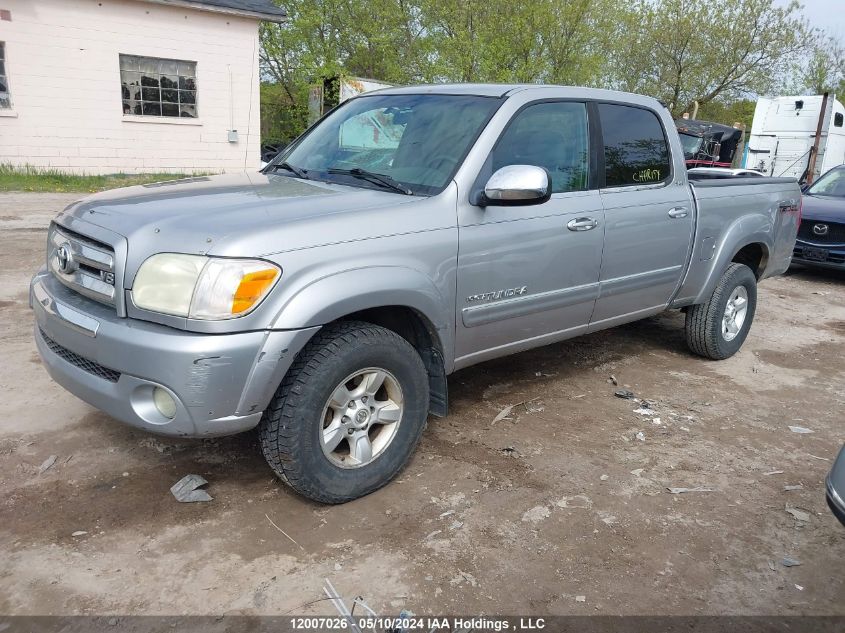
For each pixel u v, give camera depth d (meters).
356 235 3.01
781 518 3.29
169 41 15.69
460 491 3.36
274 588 2.63
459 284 3.44
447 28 21.94
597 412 4.40
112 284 2.87
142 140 15.95
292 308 2.77
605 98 4.39
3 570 2.63
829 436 4.25
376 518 3.10
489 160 3.59
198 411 2.70
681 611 2.62
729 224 5.20
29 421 3.78
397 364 3.21
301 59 21.95
